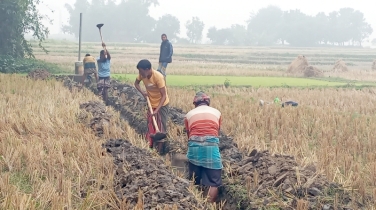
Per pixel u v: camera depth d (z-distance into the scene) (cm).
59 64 3148
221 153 872
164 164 790
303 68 3378
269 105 1456
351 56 7444
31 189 639
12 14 2745
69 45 7356
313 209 602
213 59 5944
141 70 936
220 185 725
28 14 2889
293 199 619
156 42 13150
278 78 2892
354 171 770
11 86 1587
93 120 1067
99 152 786
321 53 8269
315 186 640
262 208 616
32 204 552
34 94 1456
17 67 2552
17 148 790
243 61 5800
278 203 618
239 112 1250
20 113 1093
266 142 993
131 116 1254
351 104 1695
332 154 830
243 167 750
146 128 1126
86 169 714
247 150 902
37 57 4078
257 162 751
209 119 741
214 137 731
